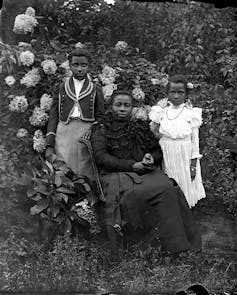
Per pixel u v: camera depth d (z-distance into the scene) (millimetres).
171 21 7500
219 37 7301
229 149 6320
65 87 5500
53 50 6445
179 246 4766
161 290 4398
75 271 4531
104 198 4984
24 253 4785
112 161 5074
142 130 5258
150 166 5074
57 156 5434
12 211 5414
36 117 5824
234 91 6914
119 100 5207
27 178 5352
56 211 5027
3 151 5723
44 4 7184
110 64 6320
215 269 4691
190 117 5305
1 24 6793
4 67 5992
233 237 5410
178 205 4910
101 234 5059
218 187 5992
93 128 5242
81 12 7414
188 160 5305
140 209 4867
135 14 7578
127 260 4793
